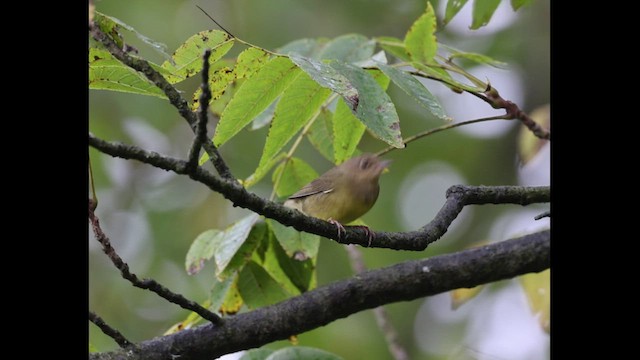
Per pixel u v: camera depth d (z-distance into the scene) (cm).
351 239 803
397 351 1265
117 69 698
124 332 1622
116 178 1756
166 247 1717
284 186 1060
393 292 969
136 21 1688
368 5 1800
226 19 1750
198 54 763
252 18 1755
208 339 873
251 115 779
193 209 1756
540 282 1152
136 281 761
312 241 974
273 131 816
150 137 1744
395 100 1781
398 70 786
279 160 1030
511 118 942
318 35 1767
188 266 983
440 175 1795
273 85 772
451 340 1719
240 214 1758
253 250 985
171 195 1766
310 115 814
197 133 649
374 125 702
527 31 1816
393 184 1753
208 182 689
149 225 1730
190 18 1728
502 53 1803
